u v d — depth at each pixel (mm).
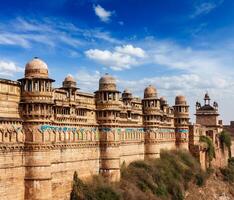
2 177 41688
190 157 87125
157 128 76500
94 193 53094
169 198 68750
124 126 67625
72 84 61719
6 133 42375
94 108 59031
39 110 44562
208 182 88750
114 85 59781
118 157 59656
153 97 76000
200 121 113188
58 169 50062
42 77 44719
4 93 42625
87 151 56375
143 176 65625
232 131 145875
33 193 44000
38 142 44219
